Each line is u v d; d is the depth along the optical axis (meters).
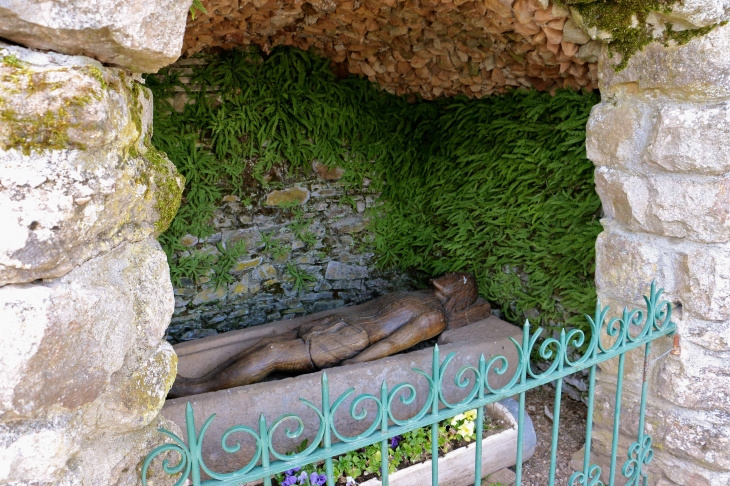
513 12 2.38
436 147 3.97
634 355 2.35
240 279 3.88
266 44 3.48
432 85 3.69
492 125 3.43
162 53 1.10
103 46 1.04
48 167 0.94
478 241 3.67
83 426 1.07
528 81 3.13
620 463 2.53
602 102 2.33
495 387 3.12
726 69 1.85
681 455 2.27
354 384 2.71
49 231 0.94
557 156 3.08
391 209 4.25
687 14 1.84
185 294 3.71
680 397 2.20
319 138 3.86
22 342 0.91
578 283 3.09
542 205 3.21
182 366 3.04
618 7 2.03
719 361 2.11
